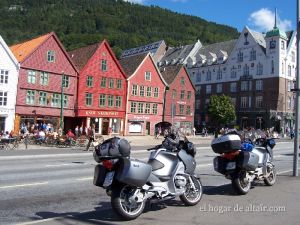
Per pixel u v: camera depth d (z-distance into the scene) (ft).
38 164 59.00
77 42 343.87
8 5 403.75
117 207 23.73
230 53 271.49
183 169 27.99
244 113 256.32
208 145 124.57
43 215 25.90
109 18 467.52
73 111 166.09
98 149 24.39
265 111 244.42
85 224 23.18
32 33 350.23
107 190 24.59
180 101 216.95
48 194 33.50
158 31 492.95
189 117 221.46
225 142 32.27
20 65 148.87
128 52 354.74
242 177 33.01
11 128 147.02
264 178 37.29
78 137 107.14
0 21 355.56
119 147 23.86
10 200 30.40
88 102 171.32
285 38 247.29
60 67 161.17
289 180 42.04
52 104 159.02
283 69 245.65
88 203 30.09
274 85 243.81
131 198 24.23
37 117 154.81
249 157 32.42
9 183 38.88
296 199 31.48
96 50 174.60
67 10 453.58
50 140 107.96
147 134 197.36
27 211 26.94
